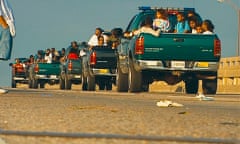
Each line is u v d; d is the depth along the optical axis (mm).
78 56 81688
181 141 15078
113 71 68062
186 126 19266
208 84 52781
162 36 49094
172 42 49156
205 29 53312
